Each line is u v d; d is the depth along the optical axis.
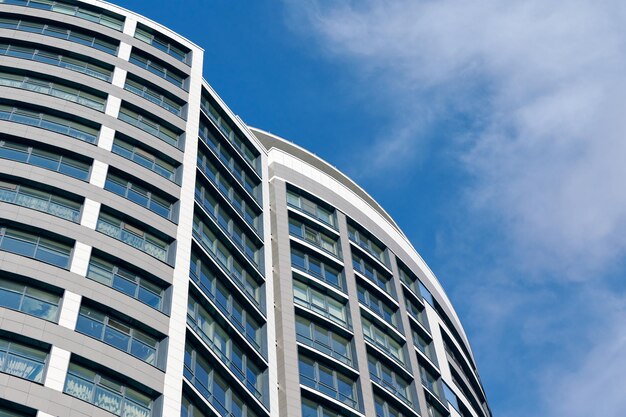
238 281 63.12
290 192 80.75
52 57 67.06
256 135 89.94
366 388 66.69
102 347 46.94
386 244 85.94
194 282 55.84
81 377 45.22
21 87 63.00
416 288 86.81
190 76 74.50
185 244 57.31
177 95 70.88
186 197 61.16
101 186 56.53
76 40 70.19
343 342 69.94
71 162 57.56
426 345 80.94
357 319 72.25
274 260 71.75
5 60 64.62
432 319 85.56
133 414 45.62
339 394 65.00
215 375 53.25
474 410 81.62
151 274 53.19
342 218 82.62
